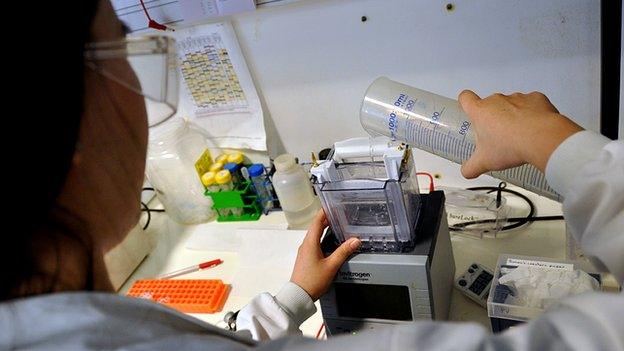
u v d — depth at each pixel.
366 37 0.99
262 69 1.12
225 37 1.08
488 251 0.95
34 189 0.32
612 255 0.45
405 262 0.68
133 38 0.39
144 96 0.41
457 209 1.04
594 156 0.47
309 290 0.75
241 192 1.18
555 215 0.99
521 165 0.64
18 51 0.28
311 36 1.03
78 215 0.39
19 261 0.35
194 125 1.28
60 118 0.31
